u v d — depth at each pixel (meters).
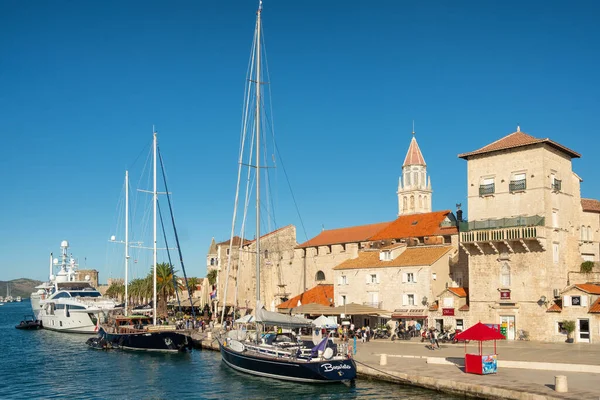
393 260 73.75
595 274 60.62
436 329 66.12
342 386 42.66
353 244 86.44
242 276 103.94
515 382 35.69
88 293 103.31
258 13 59.25
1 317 186.75
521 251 59.84
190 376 49.84
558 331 56.81
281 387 43.81
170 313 120.12
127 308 89.75
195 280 138.75
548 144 60.25
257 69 58.91
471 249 63.69
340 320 76.75
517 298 59.59
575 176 66.25
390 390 40.03
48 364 59.34
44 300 109.00
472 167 64.75
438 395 37.34
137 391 44.16
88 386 46.53
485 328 38.69
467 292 67.44
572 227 63.78
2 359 63.94
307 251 94.62
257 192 56.06
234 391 43.16
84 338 88.62
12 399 42.06
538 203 59.25
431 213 83.06
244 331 54.53
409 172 137.00
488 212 62.88
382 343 60.12
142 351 66.81
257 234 54.97
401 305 70.81
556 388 32.50
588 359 43.41
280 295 97.62
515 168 61.34
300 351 46.56
